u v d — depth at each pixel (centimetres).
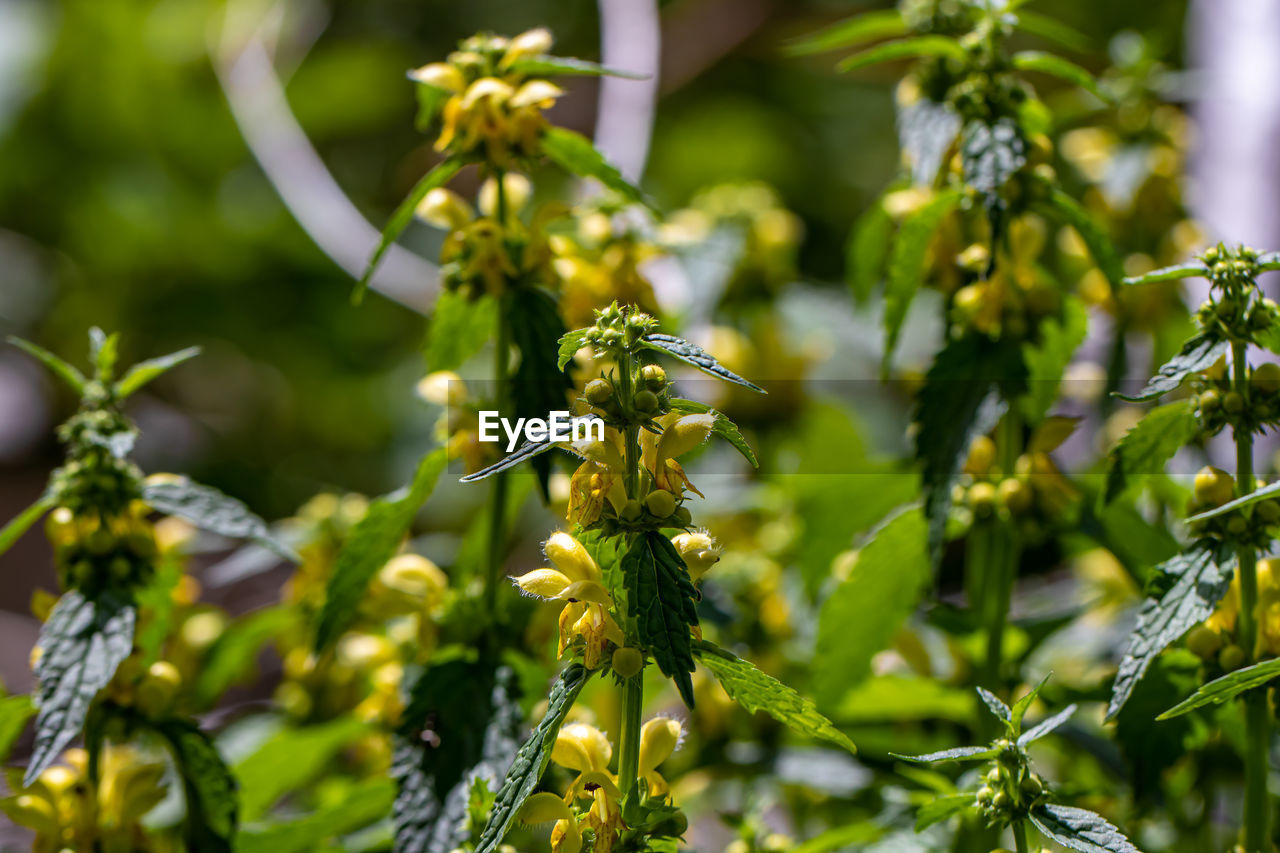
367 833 125
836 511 125
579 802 99
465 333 118
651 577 96
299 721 142
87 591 109
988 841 113
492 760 111
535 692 116
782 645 140
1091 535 119
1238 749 117
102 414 110
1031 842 113
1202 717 110
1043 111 117
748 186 198
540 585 98
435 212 116
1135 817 113
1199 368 102
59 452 381
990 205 113
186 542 131
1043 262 161
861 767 124
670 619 95
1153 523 124
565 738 100
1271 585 106
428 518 264
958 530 120
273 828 115
